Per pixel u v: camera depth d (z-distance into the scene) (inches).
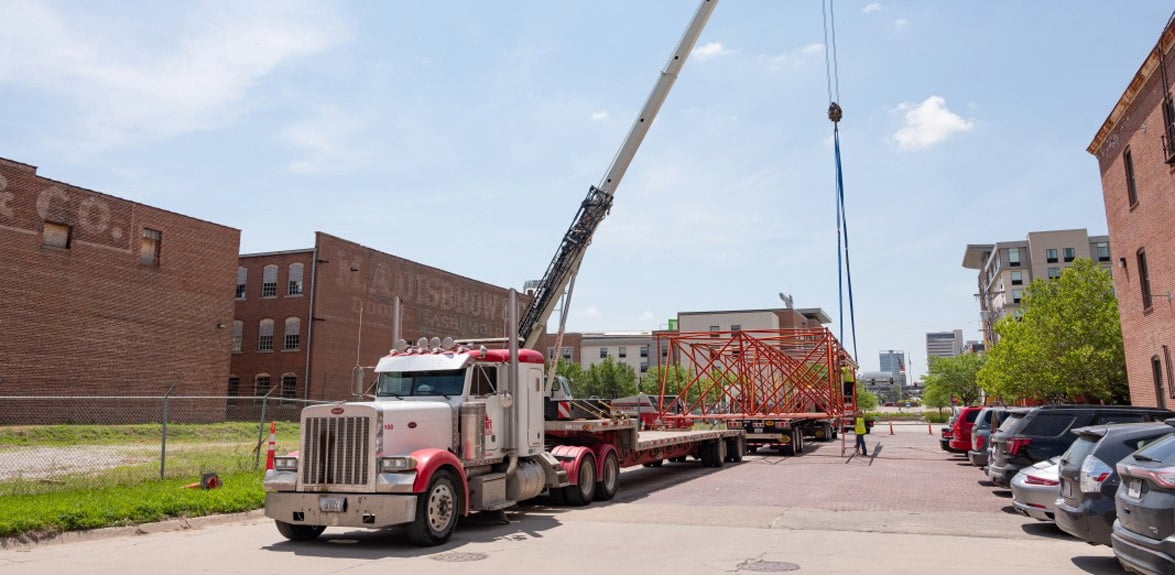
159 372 1483.8
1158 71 818.8
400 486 386.0
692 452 896.9
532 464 528.4
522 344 831.1
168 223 1531.7
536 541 408.5
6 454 832.3
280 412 1792.6
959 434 956.6
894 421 3225.9
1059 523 348.8
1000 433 549.3
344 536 439.5
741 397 1231.5
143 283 1472.7
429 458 400.8
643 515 512.1
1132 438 327.6
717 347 1322.6
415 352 504.1
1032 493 414.0
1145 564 256.1
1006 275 3609.7
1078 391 1149.1
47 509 438.0
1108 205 1047.6
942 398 3289.9
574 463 568.1
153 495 515.2
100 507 458.3
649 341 3951.8
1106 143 1031.6
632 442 701.3
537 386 540.7
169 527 466.0
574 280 867.4
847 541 393.7
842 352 1257.4
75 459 779.4
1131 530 270.5
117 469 653.3
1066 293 1213.7
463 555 367.9
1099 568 321.4
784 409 1259.8
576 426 613.9
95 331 1380.4
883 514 495.8
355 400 498.9
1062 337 1179.9
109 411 1386.6
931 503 552.4
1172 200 802.2
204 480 570.3
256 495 547.8
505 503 478.0
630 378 2704.2
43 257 1312.7
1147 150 868.6
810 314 4766.2
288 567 338.3
